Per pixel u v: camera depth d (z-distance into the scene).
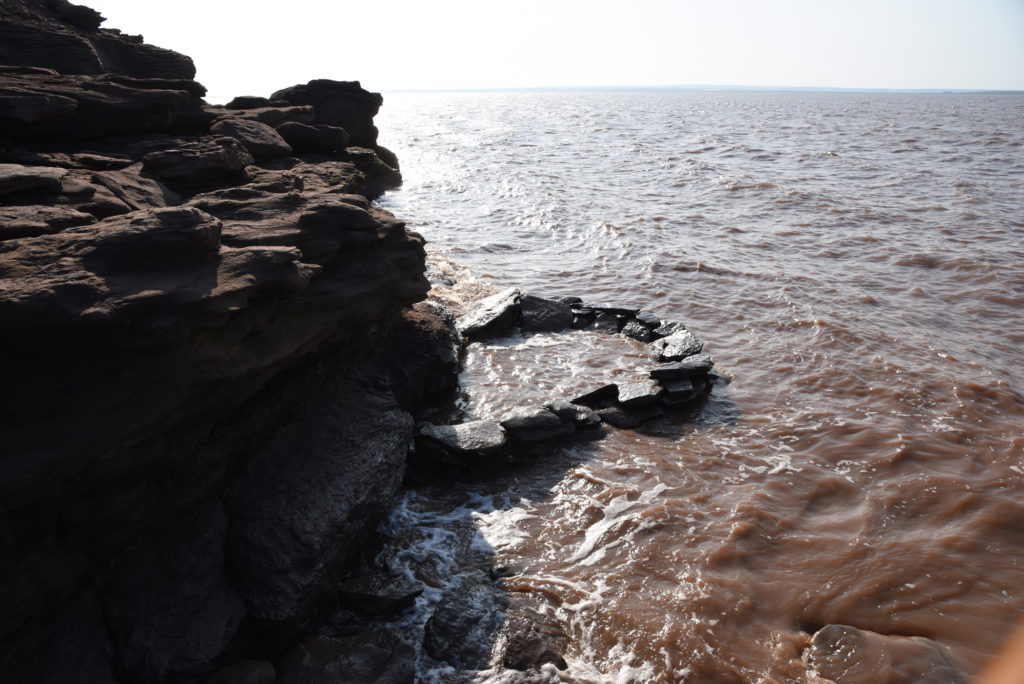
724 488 9.02
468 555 7.76
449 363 11.29
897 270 19.14
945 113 107.50
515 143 58.69
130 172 9.84
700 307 16.33
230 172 10.97
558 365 12.84
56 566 5.84
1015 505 8.50
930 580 7.26
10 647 5.46
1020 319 15.50
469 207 28.86
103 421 5.61
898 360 13.11
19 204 7.54
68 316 5.32
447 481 9.18
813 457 9.80
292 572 6.50
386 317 10.92
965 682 5.89
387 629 6.61
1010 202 27.84
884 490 8.92
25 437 5.21
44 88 11.62
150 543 6.55
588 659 6.30
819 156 43.78
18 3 15.72
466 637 6.42
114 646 5.80
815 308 16.03
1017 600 6.94
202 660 5.77
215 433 7.41
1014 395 11.60
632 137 62.59
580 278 18.62
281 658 6.26
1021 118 89.38
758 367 13.00
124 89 12.95
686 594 7.08
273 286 7.03
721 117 99.25
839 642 6.41
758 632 6.62
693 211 27.27
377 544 7.93
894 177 34.59
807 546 7.87
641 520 8.30
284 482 7.42
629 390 11.16
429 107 173.88
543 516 8.48
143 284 5.92
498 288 17.23
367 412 8.91
